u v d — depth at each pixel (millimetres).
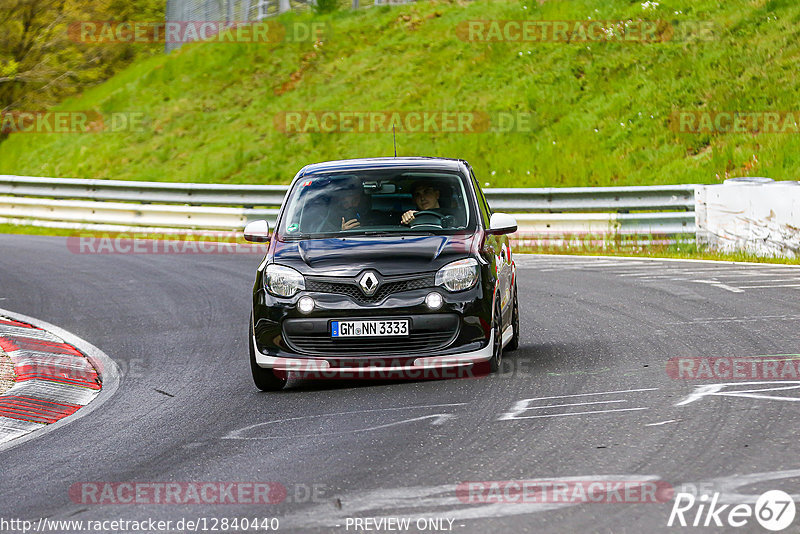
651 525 16453
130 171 109250
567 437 22359
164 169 108062
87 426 27266
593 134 93500
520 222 68875
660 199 66562
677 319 38562
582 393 26906
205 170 104875
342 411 26672
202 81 125188
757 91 92188
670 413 24047
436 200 31938
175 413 28219
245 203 81000
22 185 90938
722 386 26781
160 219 82125
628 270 54812
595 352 33000
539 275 54625
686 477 18922
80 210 86125
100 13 143375
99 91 138375
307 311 28547
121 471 22250
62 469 22797
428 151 98062
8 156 121938
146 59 145000
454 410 25766
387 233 30797
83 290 55031
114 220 84000
